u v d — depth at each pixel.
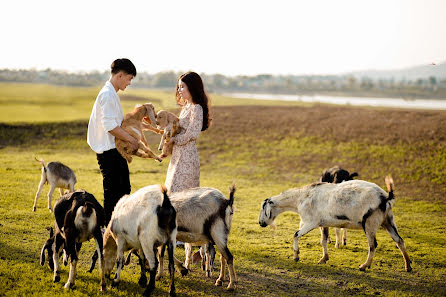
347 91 130.50
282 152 21.56
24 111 32.88
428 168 17.92
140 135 6.91
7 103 37.94
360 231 10.78
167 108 31.03
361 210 7.36
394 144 20.78
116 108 6.67
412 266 7.90
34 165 17.16
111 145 6.75
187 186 7.16
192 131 7.02
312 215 7.84
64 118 28.97
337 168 9.91
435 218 12.52
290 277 7.13
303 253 8.59
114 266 6.76
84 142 23.48
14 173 15.09
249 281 6.82
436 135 21.16
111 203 6.89
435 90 124.44
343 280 7.07
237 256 8.12
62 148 22.17
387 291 6.61
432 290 6.70
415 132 21.86
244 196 14.44
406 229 11.09
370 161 19.34
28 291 5.83
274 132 24.62
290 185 16.72
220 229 6.18
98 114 6.67
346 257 8.36
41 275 6.40
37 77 73.88
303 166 19.55
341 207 7.51
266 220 8.39
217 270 7.31
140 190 6.09
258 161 20.47
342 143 21.84
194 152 7.21
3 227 8.62
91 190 13.12
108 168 6.84
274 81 147.38
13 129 24.17
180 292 6.18
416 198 15.13
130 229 5.87
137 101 41.53
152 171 18.02
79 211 5.88
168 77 97.94
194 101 7.21
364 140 21.81
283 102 50.06
